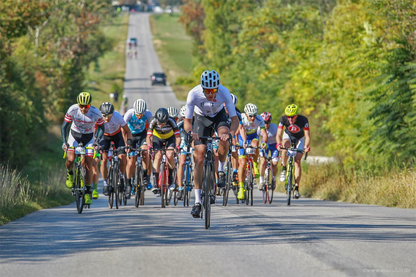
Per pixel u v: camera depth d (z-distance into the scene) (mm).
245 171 34812
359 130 60125
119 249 16734
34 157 88625
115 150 33219
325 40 88125
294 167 36969
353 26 76938
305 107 98000
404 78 50531
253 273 13414
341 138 70938
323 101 96062
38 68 115188
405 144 48688
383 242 17625
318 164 59500
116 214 27875
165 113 32031
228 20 193500
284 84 108375
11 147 74938
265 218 24578
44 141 103688
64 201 43969
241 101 146000
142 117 35781
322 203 37781
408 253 15797
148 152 33625
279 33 123562
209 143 21703
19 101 79000
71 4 142375
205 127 23219
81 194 30062
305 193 49594
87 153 29875
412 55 52344
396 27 60531
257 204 36844
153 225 22094
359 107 56938
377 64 54188
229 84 156875
